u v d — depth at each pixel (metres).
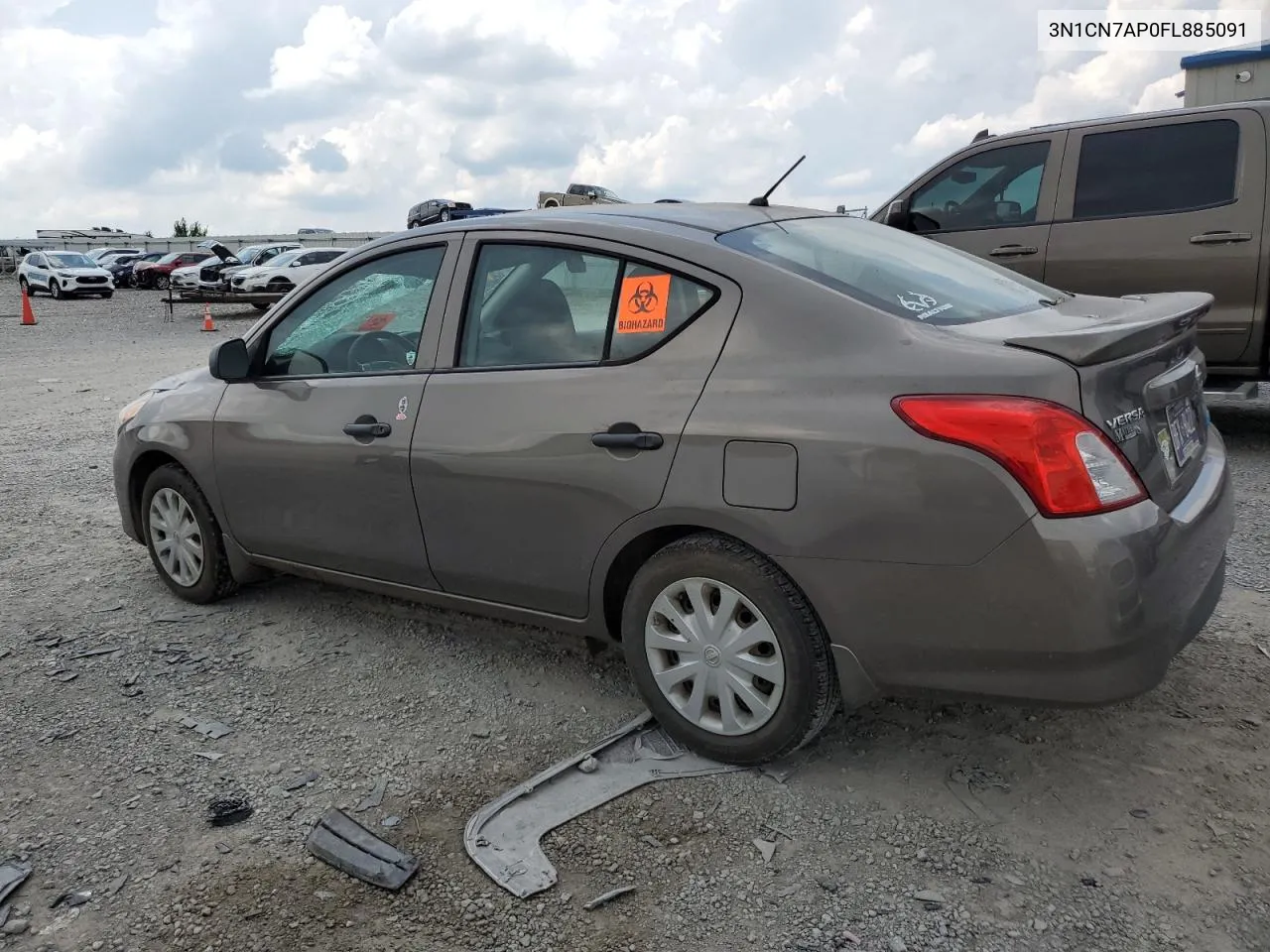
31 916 2.47
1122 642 2.41
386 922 2.41
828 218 3.70
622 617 3.13
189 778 3.08
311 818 2.85
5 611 4.54
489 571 3.40
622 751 3.11
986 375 2.47
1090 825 2.66
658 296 3.03
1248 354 6.27
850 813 2.75
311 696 3.62
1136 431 2.56
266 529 4.10
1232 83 13.14
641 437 2.92
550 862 2.59
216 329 22.69
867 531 2.58
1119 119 6.55
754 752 2.91
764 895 2.45
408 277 3.70
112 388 12.55
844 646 2.70
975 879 2.47
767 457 2.71
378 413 3.61
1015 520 2.41
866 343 2.68
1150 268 6.39
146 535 4.73
